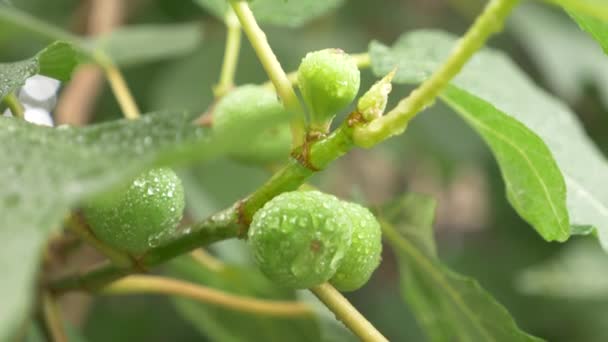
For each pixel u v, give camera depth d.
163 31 0.63
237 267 0.54
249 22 0.36
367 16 0.96
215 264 0.54
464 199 1.28
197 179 0.67
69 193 0.27
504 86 0.51
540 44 0.80
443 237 1.29
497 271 0.97
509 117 0.38
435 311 0.47
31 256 0.25
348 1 0.94
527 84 0.52
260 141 0.47
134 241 0.37
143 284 0.46
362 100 0.34
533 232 0.96
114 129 0.31
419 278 0.46
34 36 0.57
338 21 0.92
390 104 0.84
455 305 0.45
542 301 0.94
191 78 0.79
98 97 0.83
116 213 0.37
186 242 0.37
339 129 0.34
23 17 0.55
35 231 0.26
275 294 0.55
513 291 0.95
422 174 1.19
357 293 1.04
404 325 1.01
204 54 0.81
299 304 0.50
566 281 0.83
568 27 0.83
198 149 0.27
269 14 0.52
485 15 0.31
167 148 0.28
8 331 0.23
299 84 0.35
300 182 0.35
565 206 0.39
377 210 0.45
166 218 0.37
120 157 0.29
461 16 0.99
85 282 0.43
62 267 0.45
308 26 0.90
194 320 0.56
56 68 0.41
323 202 0.35
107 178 0.27
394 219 0.45
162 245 0.38
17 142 0.31
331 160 0.35
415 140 0.89
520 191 0.40
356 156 1.12
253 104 0.44
